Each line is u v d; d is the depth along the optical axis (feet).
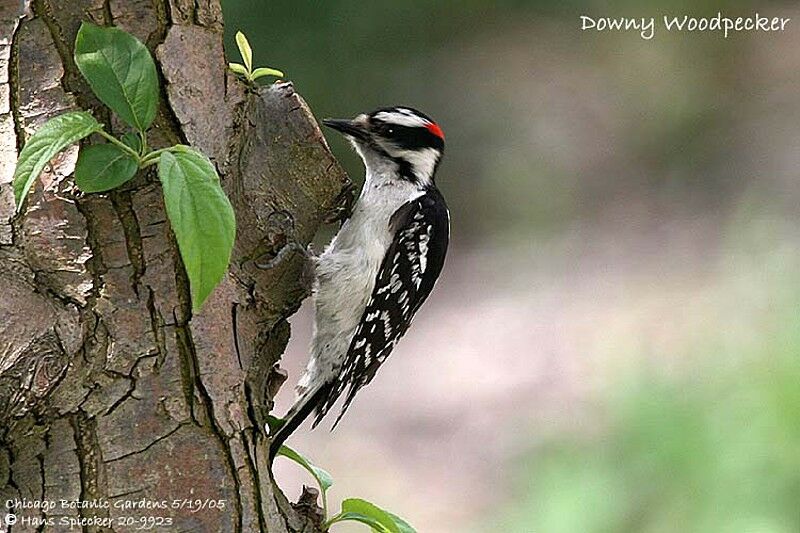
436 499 45.27
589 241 62.44
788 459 36.32
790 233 55.42
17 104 16.83
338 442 50.19
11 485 17.21
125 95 16.44
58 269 16.78
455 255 65.41
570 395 48.57
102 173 16.53
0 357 16.22
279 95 20.11
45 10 16.92
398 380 54.65
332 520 20.11
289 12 72.38
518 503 41.98
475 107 74.02
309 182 20.11
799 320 42.88
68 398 16.98
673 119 71.46
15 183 15.52
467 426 49.62
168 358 17.44
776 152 65.05
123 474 17.26
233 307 18.49
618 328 52.49
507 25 80.48
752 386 38.63
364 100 73.72
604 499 38.91
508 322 57.00
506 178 69.15
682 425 38.96
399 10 76.28
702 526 36.37
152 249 17.28
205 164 15.99
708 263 56.29
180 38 17.65
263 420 19.57
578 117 72.84
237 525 17.81
